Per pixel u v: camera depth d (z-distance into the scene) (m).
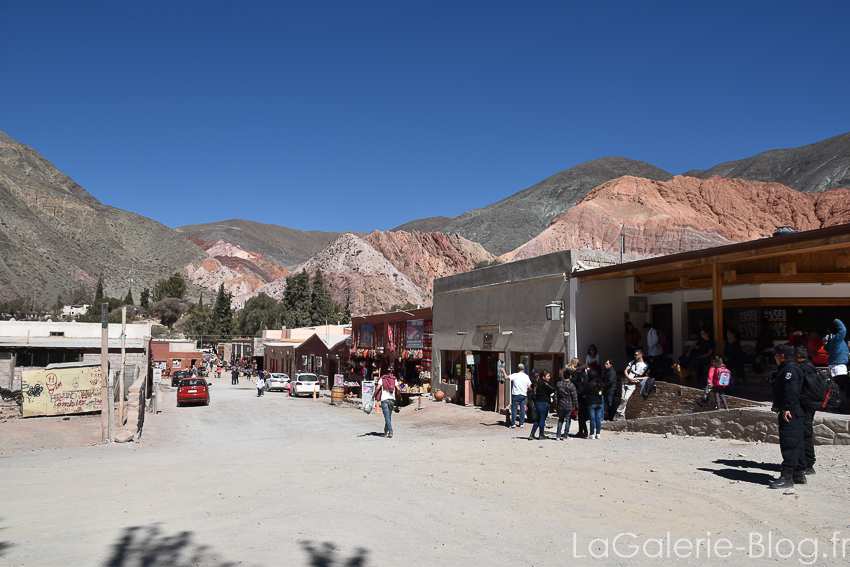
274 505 6.91
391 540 5.49
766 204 198.62
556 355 20.41
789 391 7.32
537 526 5.92
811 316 15.76
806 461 7.95
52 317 142.88
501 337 23.38
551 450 11.42
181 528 5.96
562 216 196.62
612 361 19.45
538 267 21.17
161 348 78.81
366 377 42.28
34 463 12.70
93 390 27.83
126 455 14.20
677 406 14.42
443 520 6.18
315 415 28.16
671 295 19.12
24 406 26.64
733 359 14.71
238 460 11.73
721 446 11.17
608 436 13.86
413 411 25.91
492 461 10.06
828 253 15.34
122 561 4.92
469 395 25.61
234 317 131.62
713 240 173.88
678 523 5.96
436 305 29.58
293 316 117.12
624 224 184.38
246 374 78.94
